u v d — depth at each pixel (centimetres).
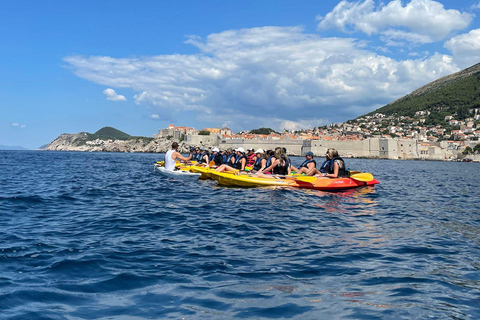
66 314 373
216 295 429
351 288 459
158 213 993
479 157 16275
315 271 521
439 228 865
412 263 570
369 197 1415
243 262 558
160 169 2192
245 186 1596
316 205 1163
